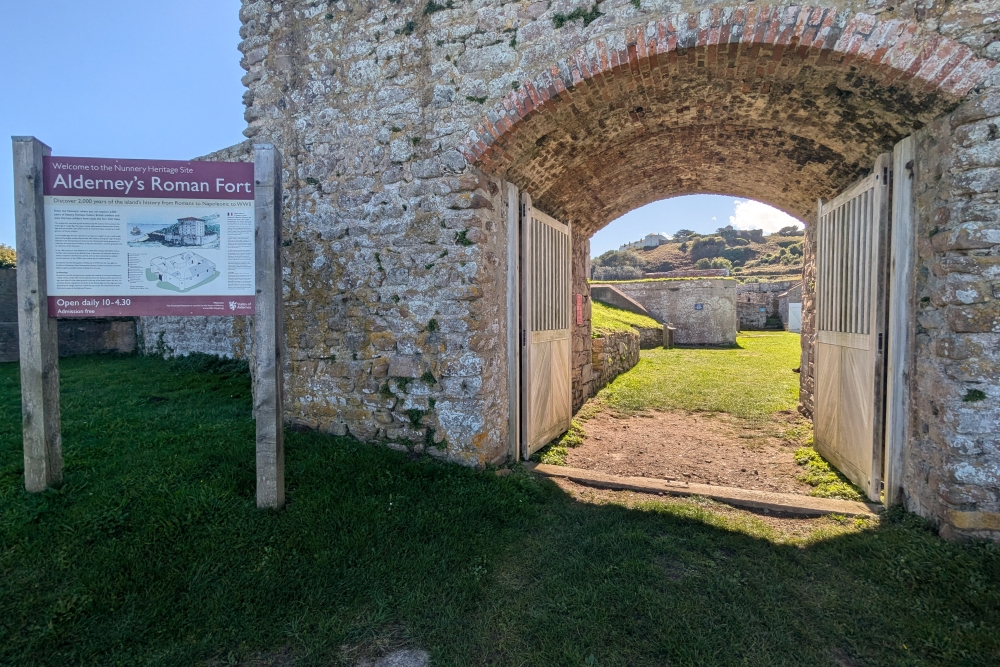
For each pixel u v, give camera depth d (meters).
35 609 2.26
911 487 3.32
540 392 5.13
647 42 3.31
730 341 19.70
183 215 3.11
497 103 3.81
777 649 2.14
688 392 8.41
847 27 2.95
